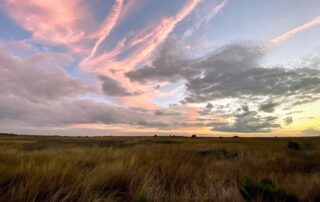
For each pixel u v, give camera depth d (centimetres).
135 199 376
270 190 405
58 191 378
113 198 397
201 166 762
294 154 1315
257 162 888
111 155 952
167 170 618
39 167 514
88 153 1046
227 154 1285
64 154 957
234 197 388
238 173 664
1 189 381
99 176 481
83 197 378
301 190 450
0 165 520
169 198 410
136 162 690
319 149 1547
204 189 442
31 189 379
